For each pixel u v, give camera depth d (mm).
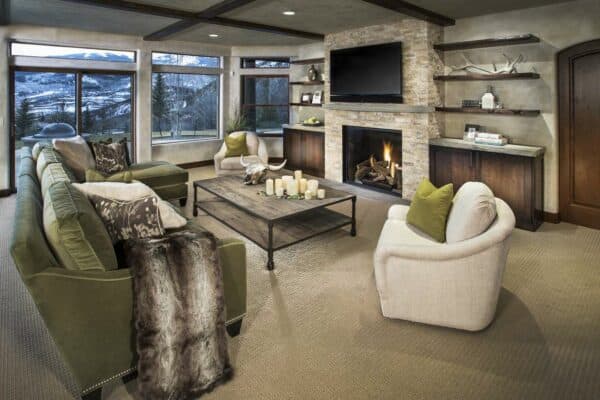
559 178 4629
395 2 4289
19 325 2574
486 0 4316
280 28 6012
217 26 5961
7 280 3225
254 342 2398
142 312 1827
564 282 3176
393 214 3408
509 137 4965
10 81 5848
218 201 4984
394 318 2650
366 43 6020
